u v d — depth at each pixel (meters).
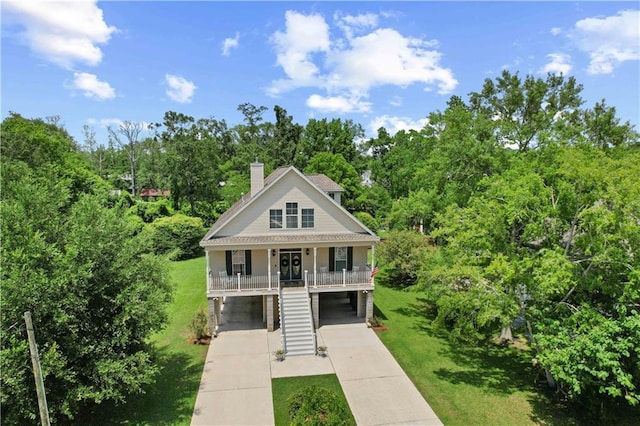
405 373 16.38
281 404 14.02
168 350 18.47
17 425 10.76
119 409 13.62
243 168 69.69
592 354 11.27
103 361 11.54
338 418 11.09
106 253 12.66
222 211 59.47
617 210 12.25
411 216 34.00
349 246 23.05
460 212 17.09
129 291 12.56
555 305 13.88
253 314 23.41
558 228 14.84
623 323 11.44
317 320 21.39
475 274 15.04
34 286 10.21
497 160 22.19
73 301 10.90
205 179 54.75
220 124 88.44
